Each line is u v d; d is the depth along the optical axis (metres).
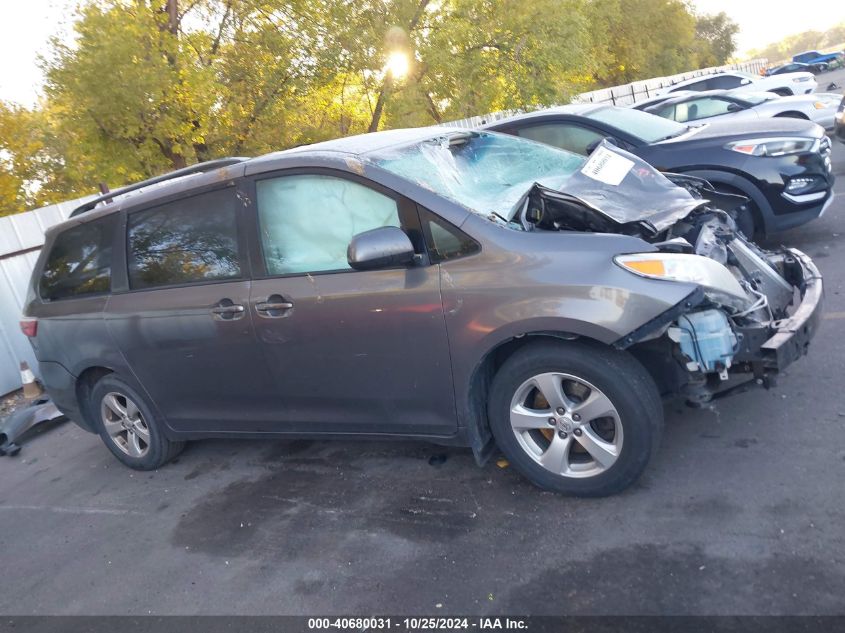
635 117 7.64
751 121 7.15
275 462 4.64
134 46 11.84
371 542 3.48
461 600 2.92
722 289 3.16
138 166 13.31
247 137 15.12
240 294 3.93
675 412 4.11
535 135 7.57
